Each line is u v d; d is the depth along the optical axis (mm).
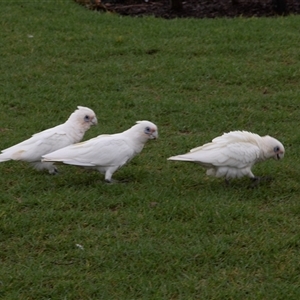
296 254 7930
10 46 16156
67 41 16453
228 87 14000
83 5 19328
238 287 7340
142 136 9617
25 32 17031
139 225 8516
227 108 12883
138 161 10617
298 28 17000
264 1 19547
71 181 9828
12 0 19312
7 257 7969
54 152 9367
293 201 9227
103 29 17203
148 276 7543
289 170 10164
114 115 12633
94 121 10227
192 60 15242
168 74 14594
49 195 9305
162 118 12523
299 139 11320
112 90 13938
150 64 15109
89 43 16297
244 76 14336
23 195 9391
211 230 8453
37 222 8625
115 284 7391
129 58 15516
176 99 13383
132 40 16406
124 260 7812
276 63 15008
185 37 16516
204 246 8023
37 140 9852
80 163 9336
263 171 10039
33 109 13070
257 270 7648
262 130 11953
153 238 8250
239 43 16094
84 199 9164
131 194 9266
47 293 7262
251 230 8422
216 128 12086
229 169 9281
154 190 9398
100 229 8508
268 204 9164
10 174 10172
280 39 16266
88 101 13352
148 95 13656
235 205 8914
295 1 19734
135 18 18172
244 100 13227
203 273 7582
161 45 16062
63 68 15016
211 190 9445
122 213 8828
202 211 8781
